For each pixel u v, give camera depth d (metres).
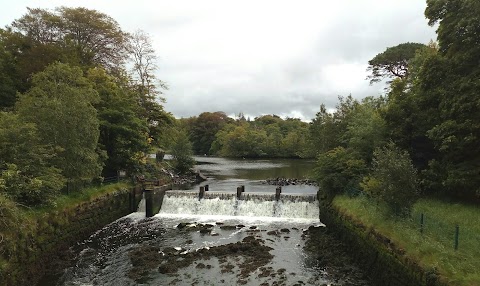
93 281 22.88
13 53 48.69
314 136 62.50
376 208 25.69
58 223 26.45
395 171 22.27
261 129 170.88
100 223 33.94
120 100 41.97
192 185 59.78
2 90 42.00
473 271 15.59
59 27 52.59
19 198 24.00
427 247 18.41
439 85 26.44
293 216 38.22
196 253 27.27
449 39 25.22
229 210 39.53
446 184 24.45
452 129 23.81
